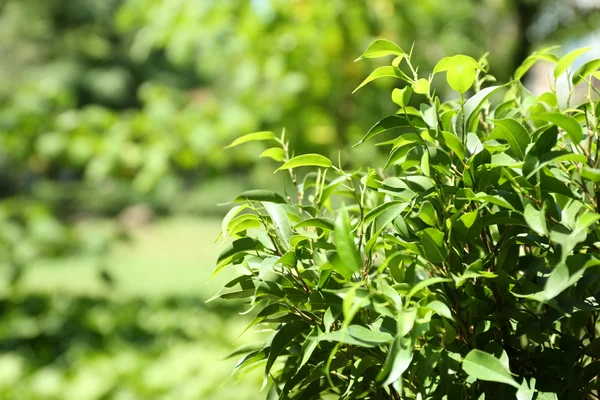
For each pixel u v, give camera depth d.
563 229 0.79
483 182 0.88
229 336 3.96
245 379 3.04
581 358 0.92
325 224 0.90
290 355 1.01
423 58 4.89
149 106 4.35
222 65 5.09
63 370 3.83
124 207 19.16
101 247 4.58
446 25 5.20
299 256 0.94
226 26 4.59
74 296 5.45
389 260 0.86
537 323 0.85
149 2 4.72
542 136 0.81
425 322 0.77
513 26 5.59
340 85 4.62
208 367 3.31
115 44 24.61
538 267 0.86
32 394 3.27
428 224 0.90
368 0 4.53
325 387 1.00
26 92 4.38
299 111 4.53
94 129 4.25
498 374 0.74
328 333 0.81
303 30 4.57
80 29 23.88
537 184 0.81
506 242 0.89
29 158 4.36
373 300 0.78
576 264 0.75
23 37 22.38
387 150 4.27
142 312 5.01
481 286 0.87
